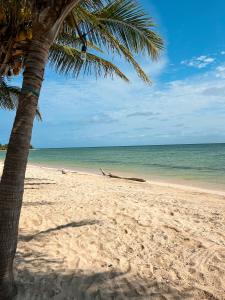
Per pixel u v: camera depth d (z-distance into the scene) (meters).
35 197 8.86
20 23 4.65
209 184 14.71
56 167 26.69
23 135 2.74
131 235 5.41
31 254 4.41
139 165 27.52
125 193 10.30
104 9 4.55
